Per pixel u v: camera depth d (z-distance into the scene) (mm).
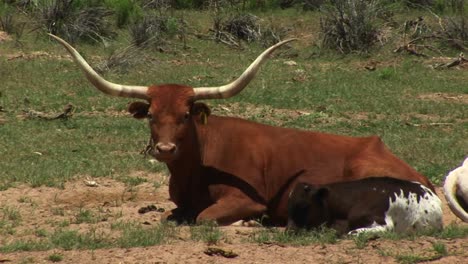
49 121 53750
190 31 90750
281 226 31438
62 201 36375
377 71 76000
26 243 28188
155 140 30562
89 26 85000
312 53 83750
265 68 75062
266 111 57656
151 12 95250
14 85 64562
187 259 25906
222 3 102250
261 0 101375
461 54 79938
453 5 99938
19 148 46531
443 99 64250
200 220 30375
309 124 54156
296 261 25562
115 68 72062
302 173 31172
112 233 29859
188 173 31312
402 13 98062
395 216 27734
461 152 46094
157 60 76062
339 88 66812
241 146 31438
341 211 27922
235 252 26266
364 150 31500
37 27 85062
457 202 30000
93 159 43969
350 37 84688
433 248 26172
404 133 51781
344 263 25312
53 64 72688
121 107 57875
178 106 30500
